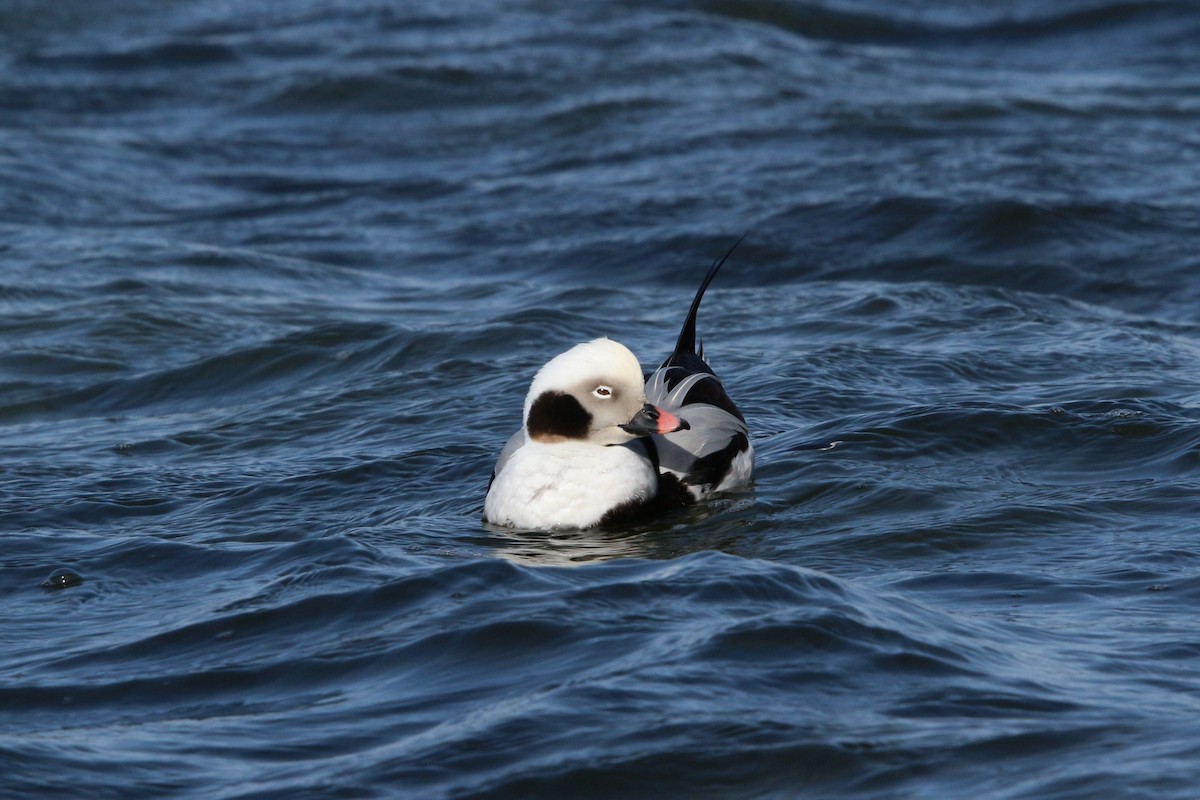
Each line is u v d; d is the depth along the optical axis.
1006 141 26.19
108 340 17.25
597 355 11.15
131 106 31.09
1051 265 20.11
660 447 11.36
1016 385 14.02
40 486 12.23
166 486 12.19
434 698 7.29
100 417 14.97
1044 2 39.75
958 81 31.80
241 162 27.67
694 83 31.03
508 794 6.29
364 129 29.53
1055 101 29.30
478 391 14.55
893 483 11.23
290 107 30.83
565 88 31.00
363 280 20.70
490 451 12.74
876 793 6.22
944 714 6.89
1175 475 11.16
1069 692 7.15
